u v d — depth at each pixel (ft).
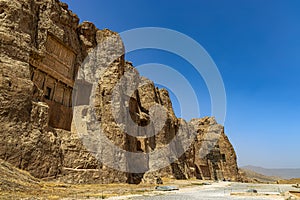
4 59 84.12
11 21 90.07
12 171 69.00
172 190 106.42
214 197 77.41
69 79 117.39
